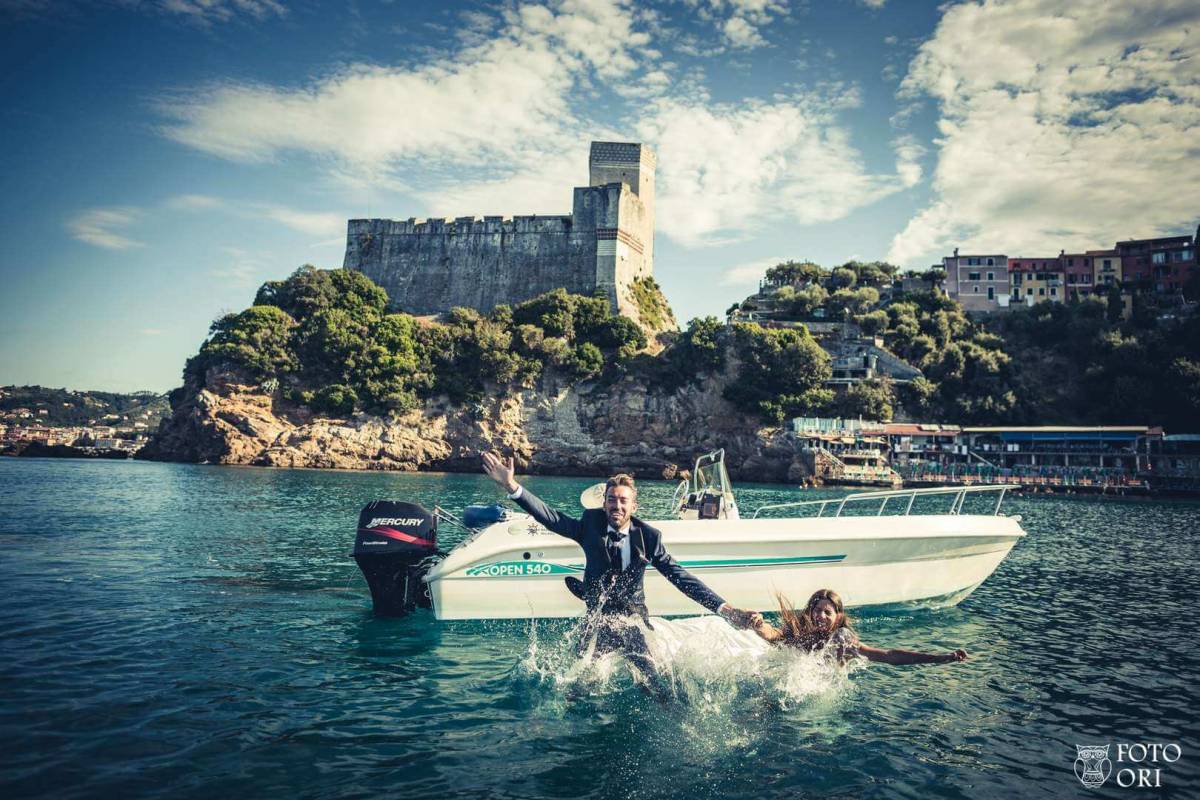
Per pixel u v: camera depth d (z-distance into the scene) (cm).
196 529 1681
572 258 8000
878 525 916
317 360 6831
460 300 8231
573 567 837
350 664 677
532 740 505
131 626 785
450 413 6806
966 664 743
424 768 455
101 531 1602
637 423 6888
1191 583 1312
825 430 6266
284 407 6550
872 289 9125
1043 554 1736
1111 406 6981
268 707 557
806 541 877
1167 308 8394
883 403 6688
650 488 4431
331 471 5722
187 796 407
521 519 848
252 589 1005
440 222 8456
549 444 6844
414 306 8306
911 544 927
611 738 511
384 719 539
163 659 671
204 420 6219
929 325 8412
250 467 5725
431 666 677
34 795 399
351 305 7500
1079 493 5088
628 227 8138
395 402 6550
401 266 8481
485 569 834
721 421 6775
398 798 413
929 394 7062
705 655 628
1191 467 5431
